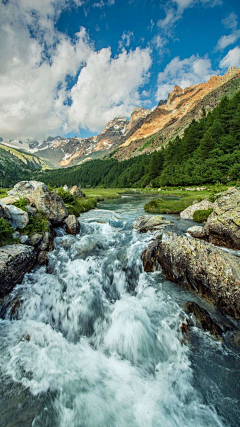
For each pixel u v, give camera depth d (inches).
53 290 335.9
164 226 649.0
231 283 288.7
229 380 197.8
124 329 264.8
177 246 381.1
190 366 215.8
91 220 860.0
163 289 348.8
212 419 165.8
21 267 342.0
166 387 195.2
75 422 162.2
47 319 290.4
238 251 449.1
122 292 368.8
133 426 161.6
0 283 288.4
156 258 417.7
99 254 485.4
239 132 2901.1
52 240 507.8
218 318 276.2
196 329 257.6
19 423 156.3
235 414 168.4
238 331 255.8
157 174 4352.9
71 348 242.7
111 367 220.4
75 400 179.2
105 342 256.7
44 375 199.6
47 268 415.5
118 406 176.1
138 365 225.3
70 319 291.4
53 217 567.8
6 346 229.9
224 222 480.7
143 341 249.1
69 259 459.8
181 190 2758.4
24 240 413.7
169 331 255.0
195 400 181.8
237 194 520.7
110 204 1605.6
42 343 243.3
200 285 327.3
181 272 358.3
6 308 281.0
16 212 447.5
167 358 230.1
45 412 166.6
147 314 286.2
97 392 188.4
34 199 576.7
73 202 1097.4
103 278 390.0
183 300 314.2
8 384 186.4
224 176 2514.8
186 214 860.6
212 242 517.7
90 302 320.2
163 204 1179.3
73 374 205.5
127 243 534.9
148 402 180.4
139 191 3503.9
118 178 6210.6
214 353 227.6
